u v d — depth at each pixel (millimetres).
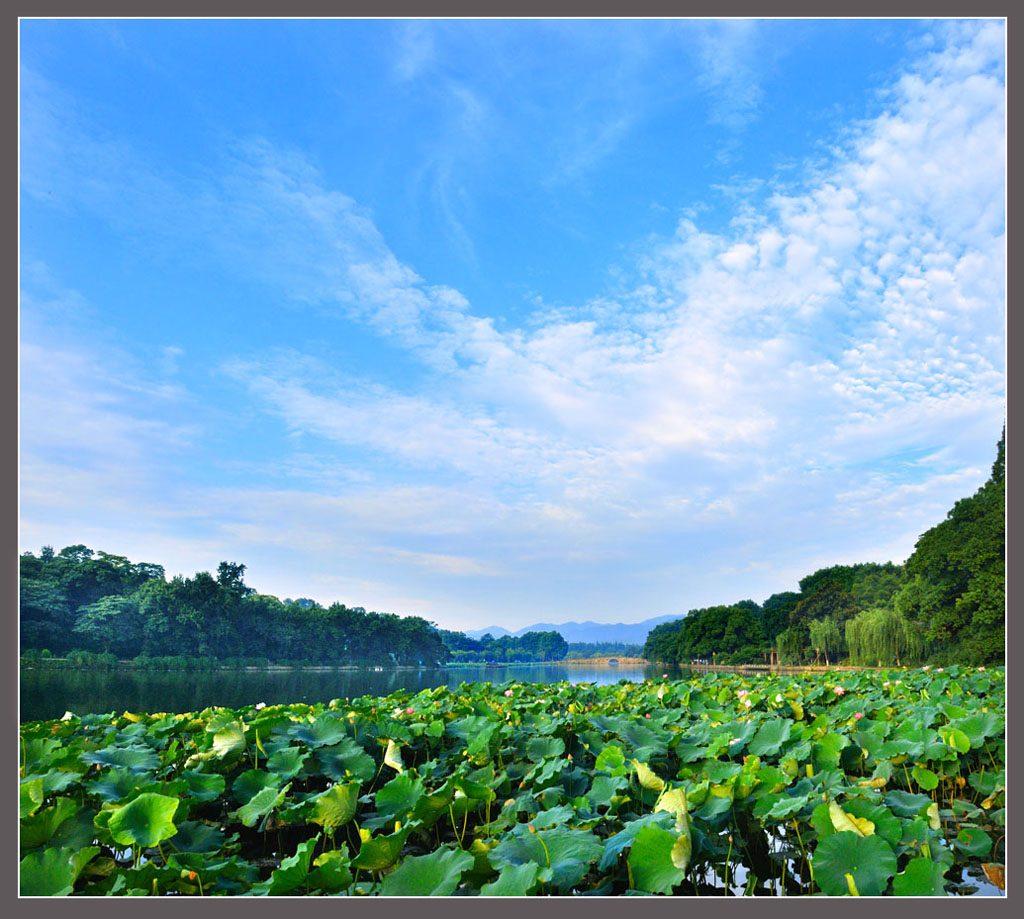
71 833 3477
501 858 2779
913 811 3977
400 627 117312
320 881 2893
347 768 4586
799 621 74438
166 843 3424
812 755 4789
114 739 5242
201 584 77250
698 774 4676
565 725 5496
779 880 3768
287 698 26234
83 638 66125
